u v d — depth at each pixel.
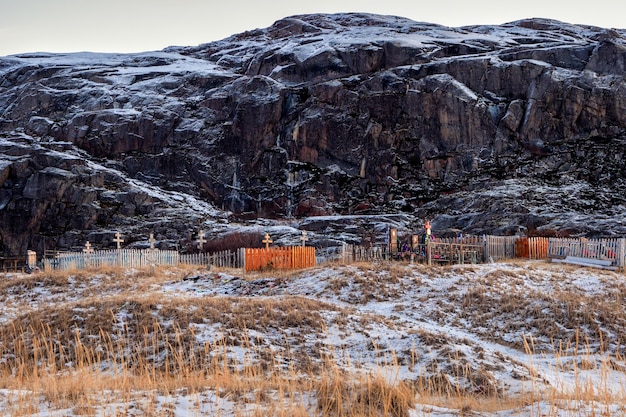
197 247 51.28
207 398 12.70
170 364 17.36
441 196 59.38
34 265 39.78
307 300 23.38
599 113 60.88
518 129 61.69
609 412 11.69
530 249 37.72
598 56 63.50
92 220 56.62
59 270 36.94
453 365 16.64
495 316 24.08
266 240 36.38
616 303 25.80
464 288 27.39
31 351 19.23
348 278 29.31
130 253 38.41
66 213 57.03
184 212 58.19
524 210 50.72
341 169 64.06
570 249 35.88
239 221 59.69
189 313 20.84
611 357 19.67
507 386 15.59
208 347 18.09
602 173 57.38
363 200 61.56
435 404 13.48
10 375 17.42
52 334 20.16
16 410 11.42
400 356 17.77
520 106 62.34
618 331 21.80
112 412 11.45
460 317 24.50
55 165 59.47
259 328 19.88
